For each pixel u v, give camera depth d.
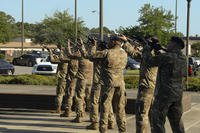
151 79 10.24
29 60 60.66
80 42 11.68
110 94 10.90
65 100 14.80
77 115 13.58
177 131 9.73
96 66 12.30
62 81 15.24
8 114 15.34
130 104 15.77
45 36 88.25
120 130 11.20
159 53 9.95
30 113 15.58
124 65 10.98
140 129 10.40
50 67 33.50
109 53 10.77
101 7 21.22
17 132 12.09
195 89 25.95
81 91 13.48
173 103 9.61
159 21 63.44
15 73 45.44
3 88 26.61
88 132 12.17
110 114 12.45
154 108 9.62
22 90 24.75
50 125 13.21
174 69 9.50
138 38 10.21
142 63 10.28
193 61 44.53
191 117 15.21
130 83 28.00
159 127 9.55
